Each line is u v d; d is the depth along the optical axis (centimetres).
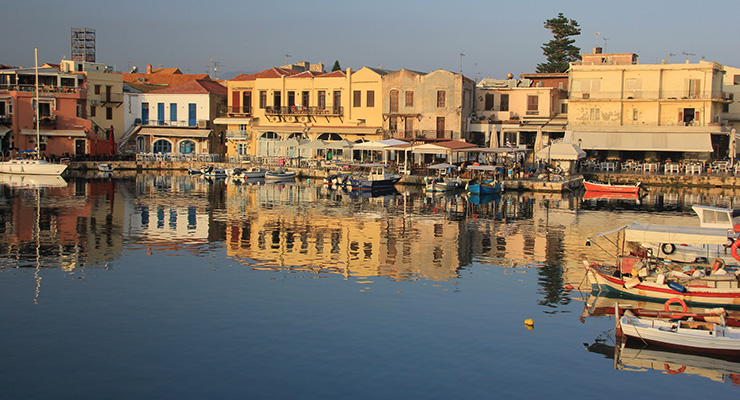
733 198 5812
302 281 2727
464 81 7931
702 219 3328
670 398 1742
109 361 1905
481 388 1770
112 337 2075
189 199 5481
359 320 2242
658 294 2455
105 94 8944
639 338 2056
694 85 7344
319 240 3628
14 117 8425
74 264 2969
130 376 1816
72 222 4125
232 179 7531
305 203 5316
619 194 6072
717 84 7506
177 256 3167
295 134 8662
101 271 2847
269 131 8750
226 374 1831
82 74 8781
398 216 4588
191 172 8081
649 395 1755
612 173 6981
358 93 8338
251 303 2414
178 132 9069
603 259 3188
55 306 2356
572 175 6956
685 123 7344
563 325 2231
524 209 5028
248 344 2030
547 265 3062
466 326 2203
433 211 4878
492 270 2958
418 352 1988
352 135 8331
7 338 2056
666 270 2555
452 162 7656
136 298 2459
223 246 3428
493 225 4200
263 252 3294
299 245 3481
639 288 2488
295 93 8662
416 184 6944
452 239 3691
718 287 2383
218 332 2120
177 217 4416
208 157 8669
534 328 2198
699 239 2558
